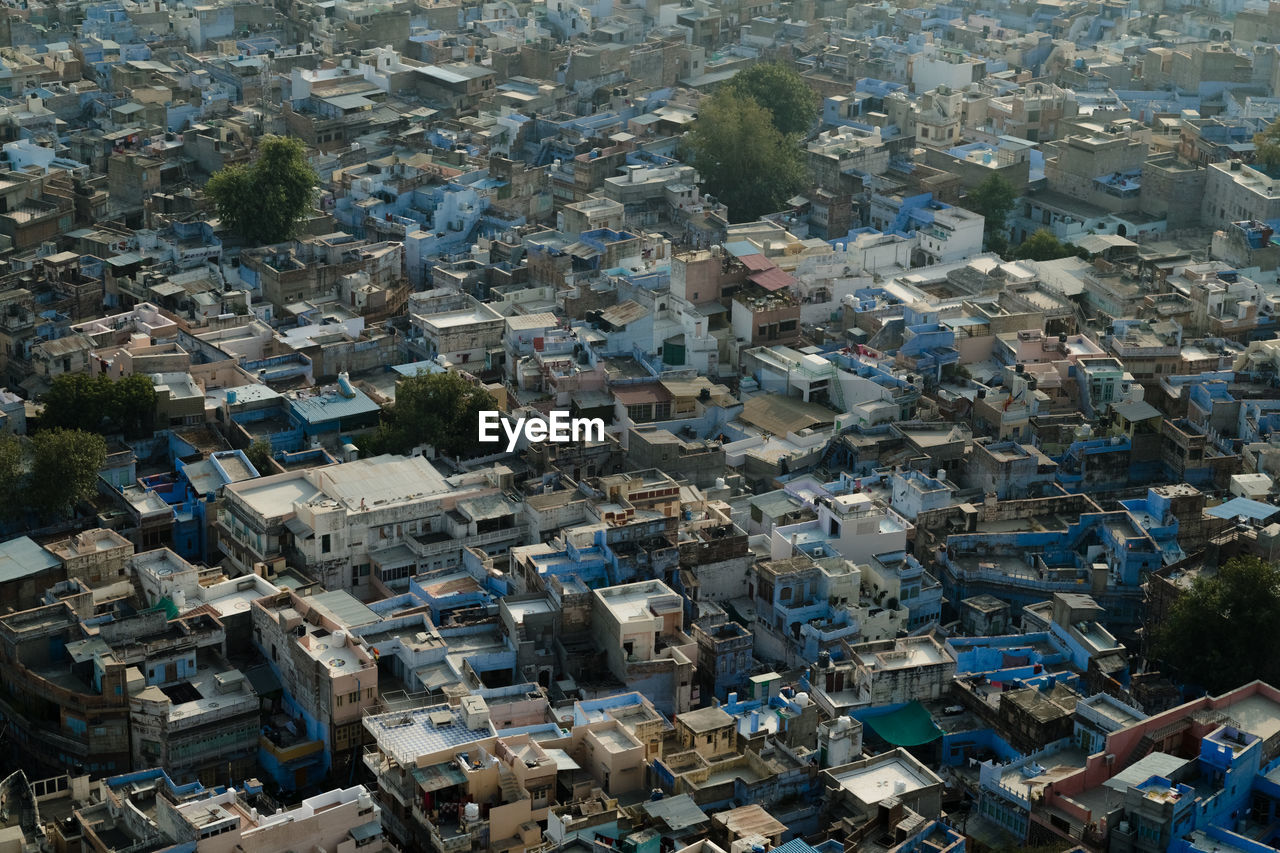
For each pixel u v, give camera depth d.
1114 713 177.62
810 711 177.00
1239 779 166.50
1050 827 166.12
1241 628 189.38
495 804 166.00
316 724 182.00
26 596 199.00
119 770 180.75
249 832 157.75
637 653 191.38
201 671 187.25
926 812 168.00
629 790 170.88
